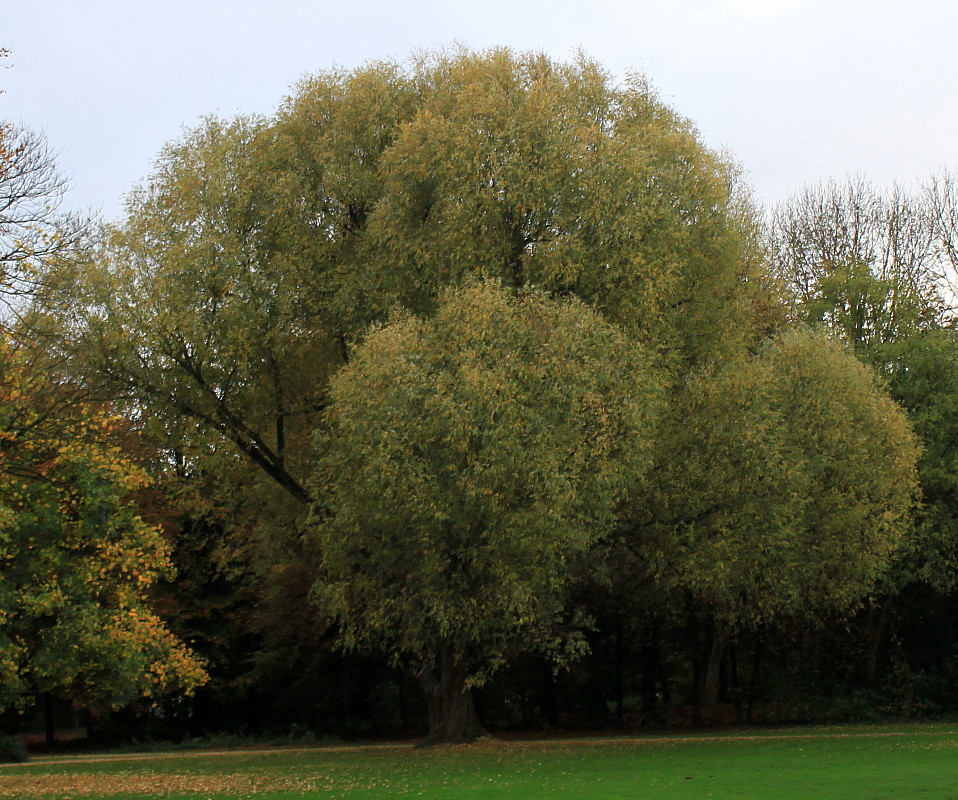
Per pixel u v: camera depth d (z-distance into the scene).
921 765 17.73
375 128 26.45
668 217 24.05
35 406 20.78
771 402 25.06
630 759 20.97
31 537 19.70
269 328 25.17
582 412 20.78
